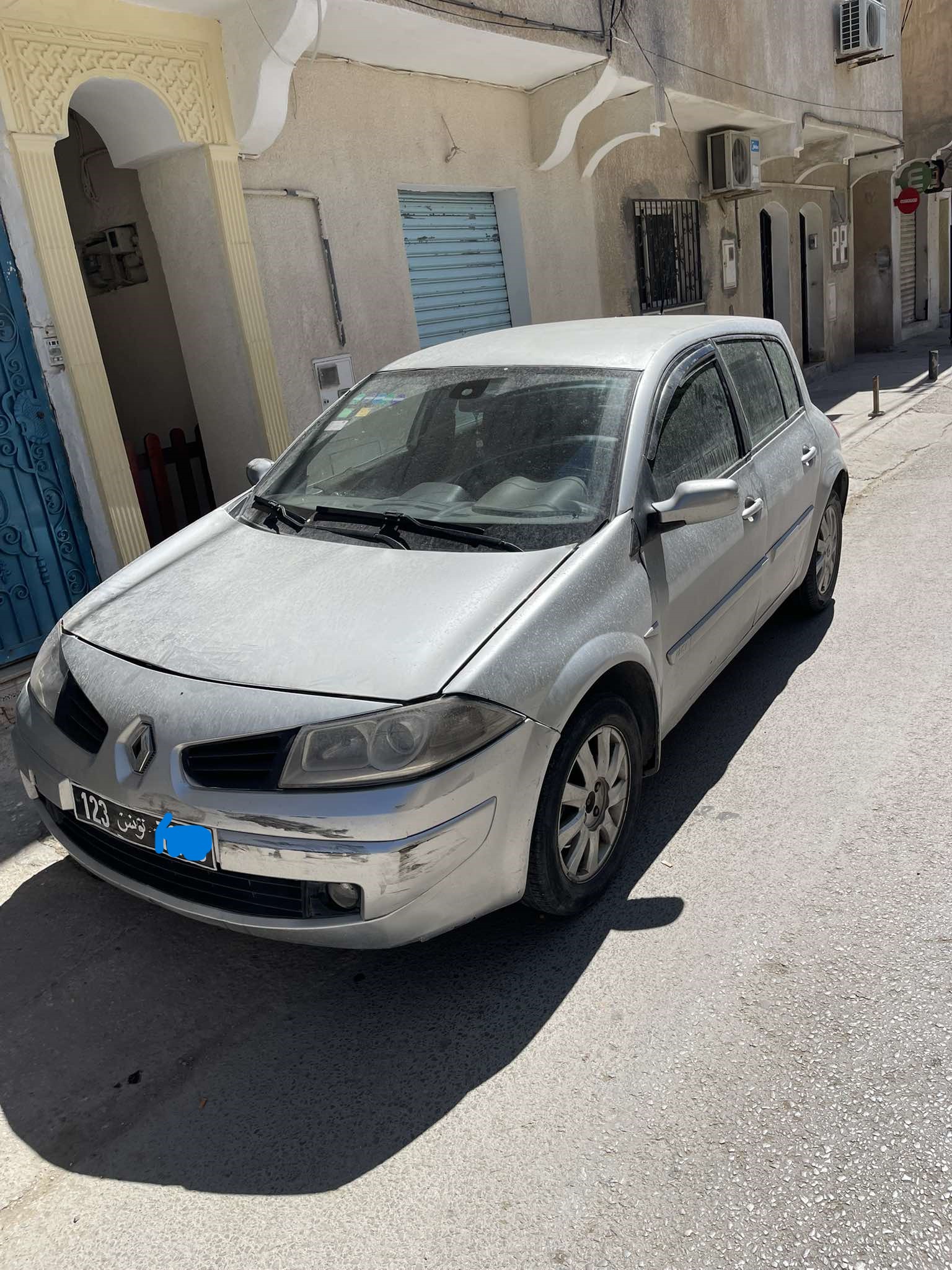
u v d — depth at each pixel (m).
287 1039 2.72
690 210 12.63
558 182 9.75
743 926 3.00
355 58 7.18
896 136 17.14
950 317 26.55
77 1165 2.36
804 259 17.53
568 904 3.00
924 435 10.95
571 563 3.01
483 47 7.42
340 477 3.69
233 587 3.10
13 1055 2.70
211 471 6.95
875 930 2.93
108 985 2.96
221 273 6.30
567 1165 2.25
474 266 8.98
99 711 2.74
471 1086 2.50
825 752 4.04
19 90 4.96
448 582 2.92
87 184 7.32
